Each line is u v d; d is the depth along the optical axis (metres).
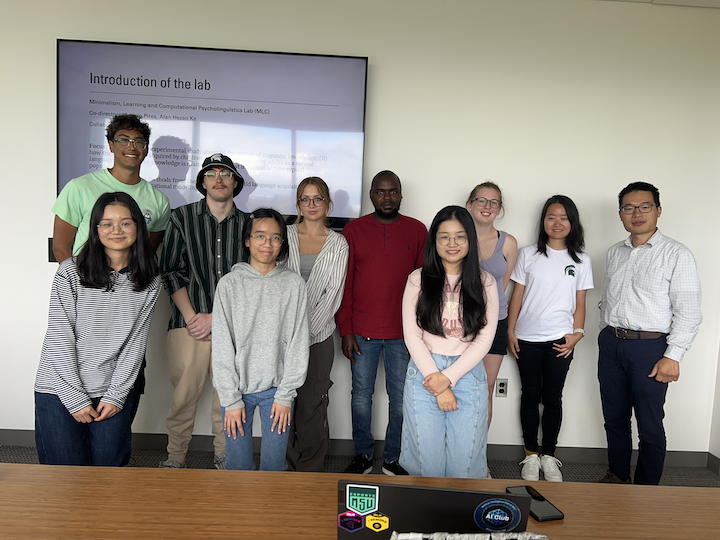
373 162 2.99
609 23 2.98
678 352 2.44
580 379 3.12
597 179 3.04
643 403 2.54
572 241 2.83
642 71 3.00
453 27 2.94
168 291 2.57
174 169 2.89
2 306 2.94
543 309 2.84
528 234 3.05
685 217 3.06
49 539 0.92
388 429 2.78
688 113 3.03
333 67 2.86
